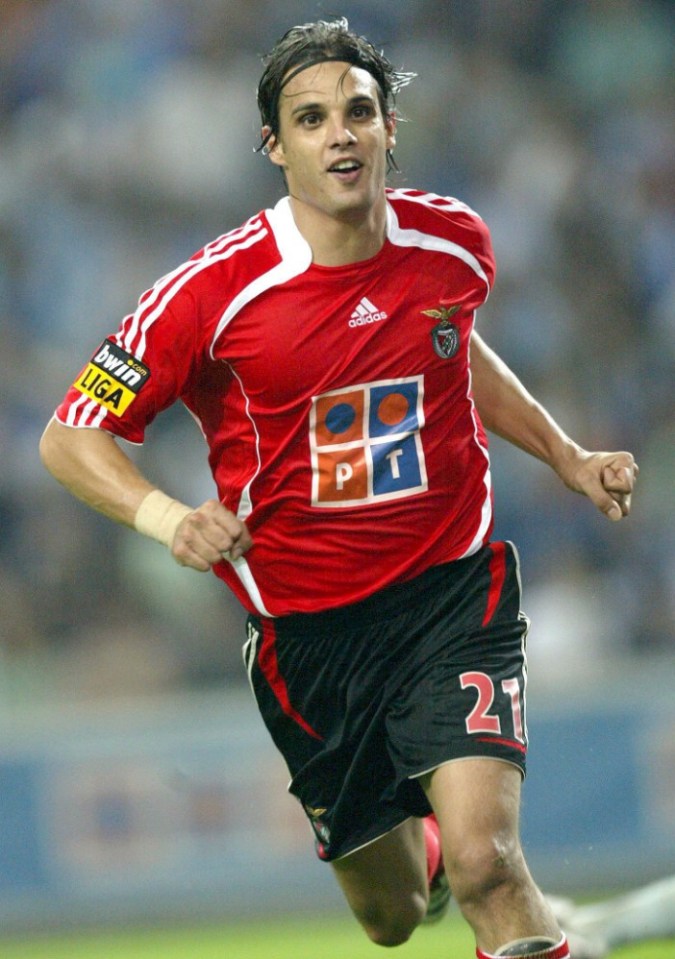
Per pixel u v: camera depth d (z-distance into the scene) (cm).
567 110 4556
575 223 4291
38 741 2775
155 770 2798
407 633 1298
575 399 3984
